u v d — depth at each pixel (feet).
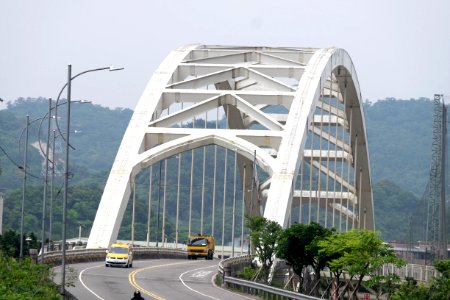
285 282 301.43
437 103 380.78
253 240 285.64
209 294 221.46
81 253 307.37
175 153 359.25
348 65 406.41
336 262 244.63
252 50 408.87
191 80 380.99
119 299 197.16
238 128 409.90
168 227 630.33
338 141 441.68
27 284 177.27
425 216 367.04
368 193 444.55
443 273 235.40
